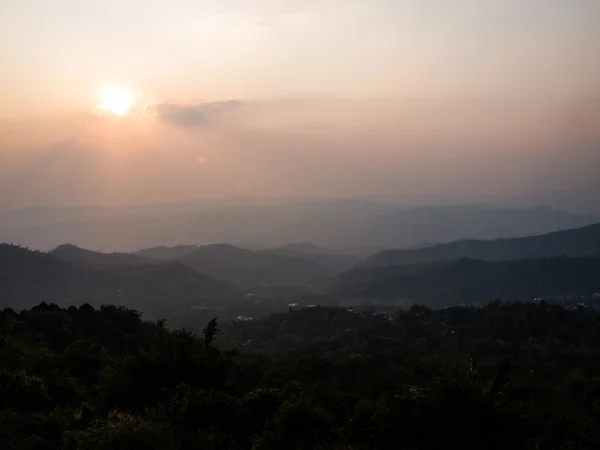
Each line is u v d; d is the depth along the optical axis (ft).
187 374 68.59
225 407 53.83
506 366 47.96
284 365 120.47
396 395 44.75
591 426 62.44
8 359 85.46
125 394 64.59
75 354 100.17
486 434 40.83
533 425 43.09
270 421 52.01
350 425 48.67
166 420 52.47
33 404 67.10
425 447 41.34
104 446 46.44
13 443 49.16
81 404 69.36
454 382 42.78
